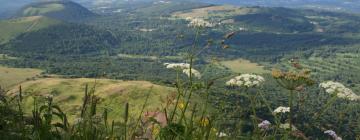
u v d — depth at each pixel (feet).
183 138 15.51
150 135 16.08
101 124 15.53
